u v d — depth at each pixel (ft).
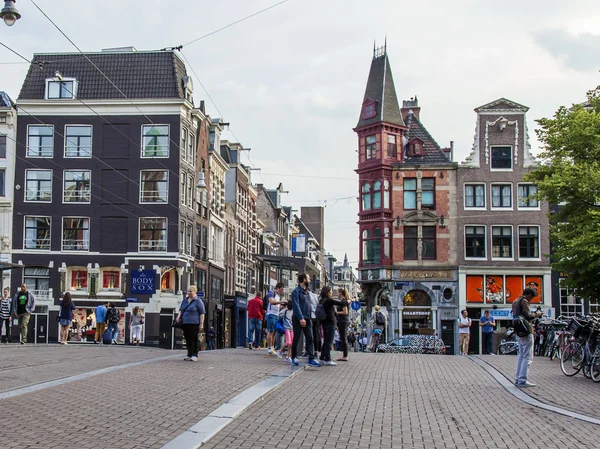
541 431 35.22
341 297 67.77
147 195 152.46
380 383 50.88
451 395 46.55
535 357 82.38
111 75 156.97
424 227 164.66
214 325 177.68
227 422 33.24
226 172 205.57
